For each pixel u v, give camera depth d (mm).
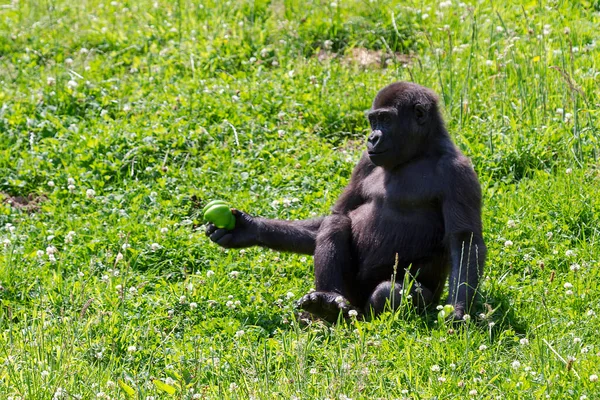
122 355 14195
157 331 14789
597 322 14367
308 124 22391
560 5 26828
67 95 23484
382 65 25016
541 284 15688
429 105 15375
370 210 15719
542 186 18812
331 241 15477
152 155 21141
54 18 28344
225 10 27859
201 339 14406
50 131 22188
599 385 12430
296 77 24078
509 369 13078
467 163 15117
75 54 26344
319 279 15305
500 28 24844
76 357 13719
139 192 19812
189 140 21562
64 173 20453
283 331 14727
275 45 25891
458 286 14359
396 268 14859
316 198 19375
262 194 19531
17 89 24234
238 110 22484
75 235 18016
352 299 15766
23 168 20781
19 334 14297
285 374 13172
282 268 17062
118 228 18141
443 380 12578
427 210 15289
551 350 13250
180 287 16172
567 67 23219
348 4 27344
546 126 20828
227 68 25031
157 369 13727
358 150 21094
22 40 27312
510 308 15031
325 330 14227
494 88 22359
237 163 20625
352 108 22656
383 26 26344
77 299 15547
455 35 25547
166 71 24672
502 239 17219
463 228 14711
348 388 12570
